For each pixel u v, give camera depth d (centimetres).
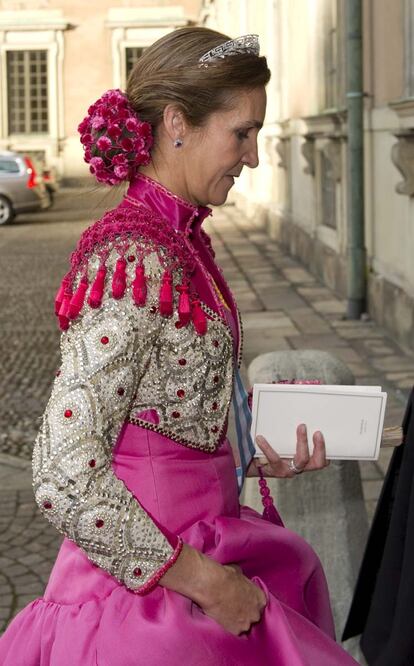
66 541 160
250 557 157
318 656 151
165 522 150
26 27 2841
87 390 139
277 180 1498
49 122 2891
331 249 1049
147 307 144
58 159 2875
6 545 421
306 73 1184
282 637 147
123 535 137
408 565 194
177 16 2878
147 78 154
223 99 151
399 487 202
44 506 137
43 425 140
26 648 156
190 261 151
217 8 2430
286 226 1368
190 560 141
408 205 719
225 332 155
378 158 826
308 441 176
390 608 204
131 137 152
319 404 175
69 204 2194
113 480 139
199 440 153
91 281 144
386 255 802
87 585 152
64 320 144
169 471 151
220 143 153
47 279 1201
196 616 146
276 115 1468
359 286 851
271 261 1278
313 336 795
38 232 1720
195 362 150
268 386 174
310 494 268
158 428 150
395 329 760
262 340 789
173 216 155
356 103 806
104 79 2898
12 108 2898
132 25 2869
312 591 172
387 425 534
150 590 139
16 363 783
